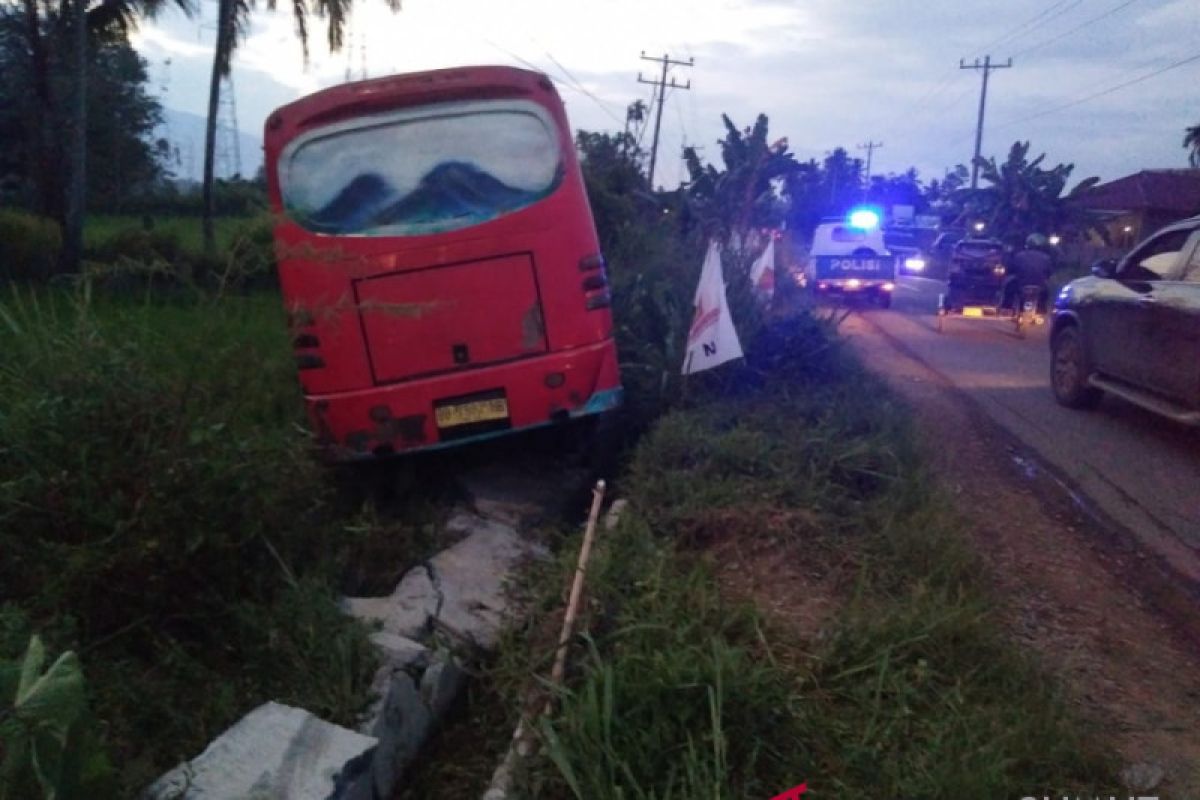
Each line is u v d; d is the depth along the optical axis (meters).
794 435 6.90
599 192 15.84
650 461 6.67
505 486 7.30
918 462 6.91
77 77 17.00
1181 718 4.36
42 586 4.09
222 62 19.53
